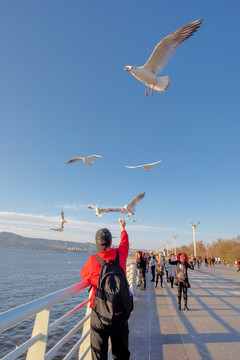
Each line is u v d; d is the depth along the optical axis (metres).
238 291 10.41
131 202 5.97
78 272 53.09
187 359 3.99
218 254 65.69
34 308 1.85
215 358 4.04
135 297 9.05
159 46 6.07
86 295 20.80
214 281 14.06
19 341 11.08
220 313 6.79
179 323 5.86
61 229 9.62
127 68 6.32
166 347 4.46
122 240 3.07
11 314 1.59
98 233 2.87
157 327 5.56
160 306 7.60
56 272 51.19
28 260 101.75
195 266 33.38
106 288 2.43
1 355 9.58
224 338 4.92
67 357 2.53
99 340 2.54
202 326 5.65
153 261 13.73
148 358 4.01
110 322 2.36
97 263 2.71
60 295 2.30
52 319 13.23
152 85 6.53
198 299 8.68
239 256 45.06
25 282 34.28
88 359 3.34
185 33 6.03
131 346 4.49
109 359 3.82
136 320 6.10
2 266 62.12
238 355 4.16
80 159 7.34
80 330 11.54
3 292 25.92
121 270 2.61
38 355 2.12
